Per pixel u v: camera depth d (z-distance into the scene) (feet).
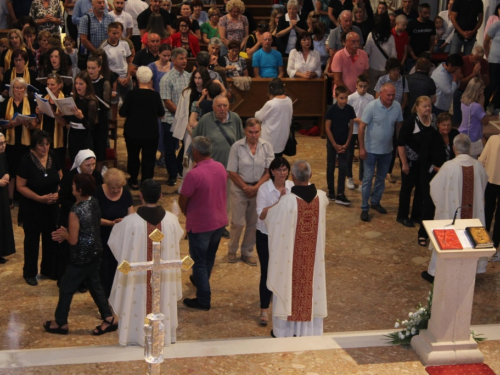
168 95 32.68
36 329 21.17
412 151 28.84
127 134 31.78
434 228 18.08
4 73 32.35
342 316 22.79
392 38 39.27
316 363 17.89
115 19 40.16
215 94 27.07
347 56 37.73
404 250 27.96
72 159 29.27
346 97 30.89
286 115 29.09
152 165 32.55
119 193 21.85
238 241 26.11
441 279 17.88
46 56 32.07
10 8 43.01
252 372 17.38
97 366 17.56
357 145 39.40
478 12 42.83
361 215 30.78
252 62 41.60
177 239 19.52
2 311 22.34
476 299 24.04
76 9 39.91
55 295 23.65
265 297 21.90
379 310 23.25
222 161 25.72
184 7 40.04
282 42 44.96
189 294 23.98
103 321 21.03
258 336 21.39
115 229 19.13
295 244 19.79
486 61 38.73
